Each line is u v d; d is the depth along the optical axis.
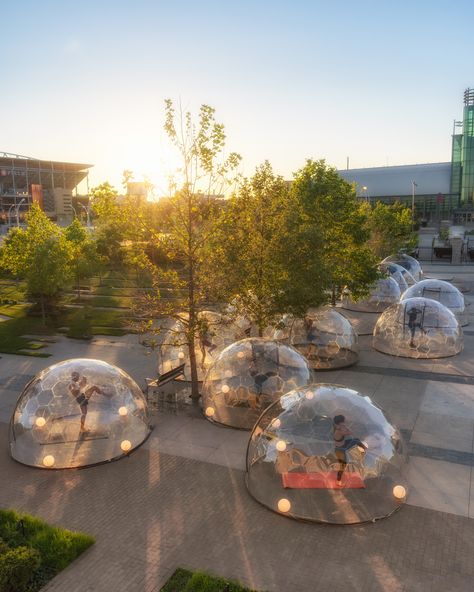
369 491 9.92
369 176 115.00
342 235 22.91
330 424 10.50
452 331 20.55
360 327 25.42
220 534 9.16
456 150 107.75
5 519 9.61
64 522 9.66
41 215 30.31
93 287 39.12
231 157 15.52
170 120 14.88
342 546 8.77
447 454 12.17
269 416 11.23
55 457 11.77
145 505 10.13
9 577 7.65
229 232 16.17
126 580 8.09
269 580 8.01
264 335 21.42
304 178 23.03
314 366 18.72
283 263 16.55
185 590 7.73
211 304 16.83
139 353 21.61
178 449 12.53
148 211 15.51
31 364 20.31
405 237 46.97
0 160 140.12
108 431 12.32
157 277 16.45
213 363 15.42
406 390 16.58
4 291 39.50
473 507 9.91
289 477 10.11
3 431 14.03
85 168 161.50
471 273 45.56
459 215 106.88
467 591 7.72
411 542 8.85
